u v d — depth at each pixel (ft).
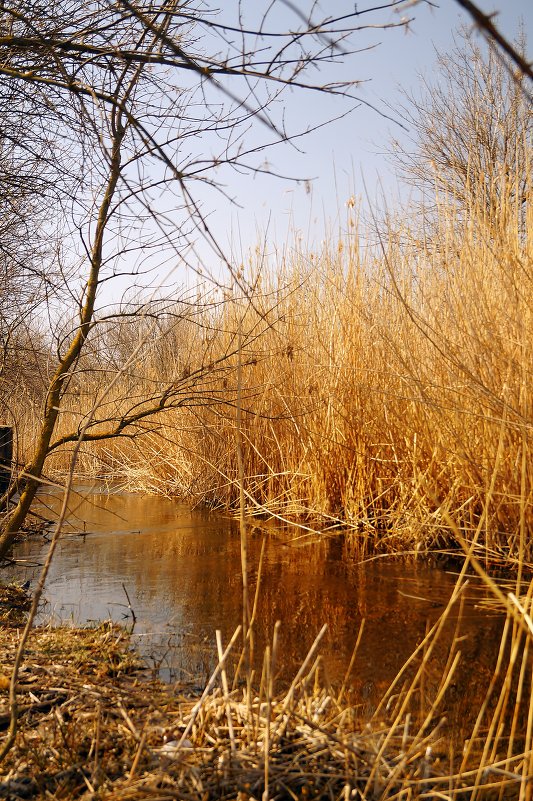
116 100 8.34
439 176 16.03
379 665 8.92
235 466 22.31
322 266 20.29
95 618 11.18
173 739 6.59
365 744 6.30
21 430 24.03
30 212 16.49
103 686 7.98
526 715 7.38
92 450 29.73
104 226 10.57
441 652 9.35
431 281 16.24
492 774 6.20
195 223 5.15
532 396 12.44
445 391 14.84
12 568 14.79
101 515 21.79
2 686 7.89
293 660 9.18
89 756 6.18
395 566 14.25
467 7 2.51
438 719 7.33
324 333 19.72
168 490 26.30
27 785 5.79
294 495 19.48
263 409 20.80
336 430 18.45
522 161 14.28
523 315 13.23
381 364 17.58
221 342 21.67
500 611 11.02
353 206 18.79
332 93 7.13
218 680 8.43
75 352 10.82
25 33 9.54
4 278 17.88
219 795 5.60
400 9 4.30
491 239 14.51
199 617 11.16
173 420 24.73
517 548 12.94
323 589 12.68
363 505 17.01
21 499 10.78
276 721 6.63
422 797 5.78
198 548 16.62
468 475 13.82
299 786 5.76
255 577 13.65
